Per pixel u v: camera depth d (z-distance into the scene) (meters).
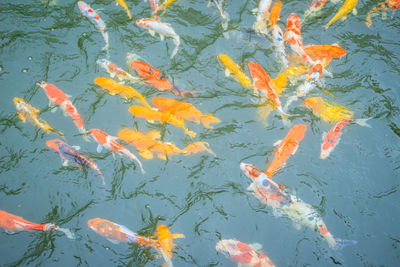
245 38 4.44
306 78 4.02
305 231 3.21
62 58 4.20
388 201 3.37
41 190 3.38
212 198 3.38
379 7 4.69
